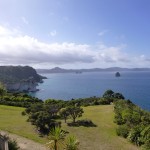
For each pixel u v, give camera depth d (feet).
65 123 143.74
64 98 566.36
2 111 175.73
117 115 157.07
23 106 210.18
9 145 79.87
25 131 121.49
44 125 123.44
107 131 132.67
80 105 223.30
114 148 106.83
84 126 139.13
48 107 162.91
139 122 138.21
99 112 184.03
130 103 211.82
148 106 402.11
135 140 114.93
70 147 84.17
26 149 94.63
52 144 84.48
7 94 269.03
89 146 106.83
